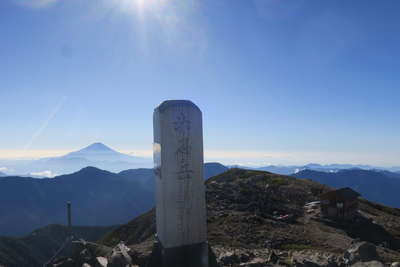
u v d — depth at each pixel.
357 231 41.88
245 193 57.28
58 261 15.73
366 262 12.26
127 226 57.56
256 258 16.23
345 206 46.56
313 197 57.59
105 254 14.90
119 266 13.00
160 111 11.44
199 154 11.94
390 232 42.47
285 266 14.56
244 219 39.38
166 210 11.44
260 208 47.91
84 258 14.62
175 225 11.52
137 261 14.25
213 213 44.41
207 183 69.62
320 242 29.69
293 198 57.00
